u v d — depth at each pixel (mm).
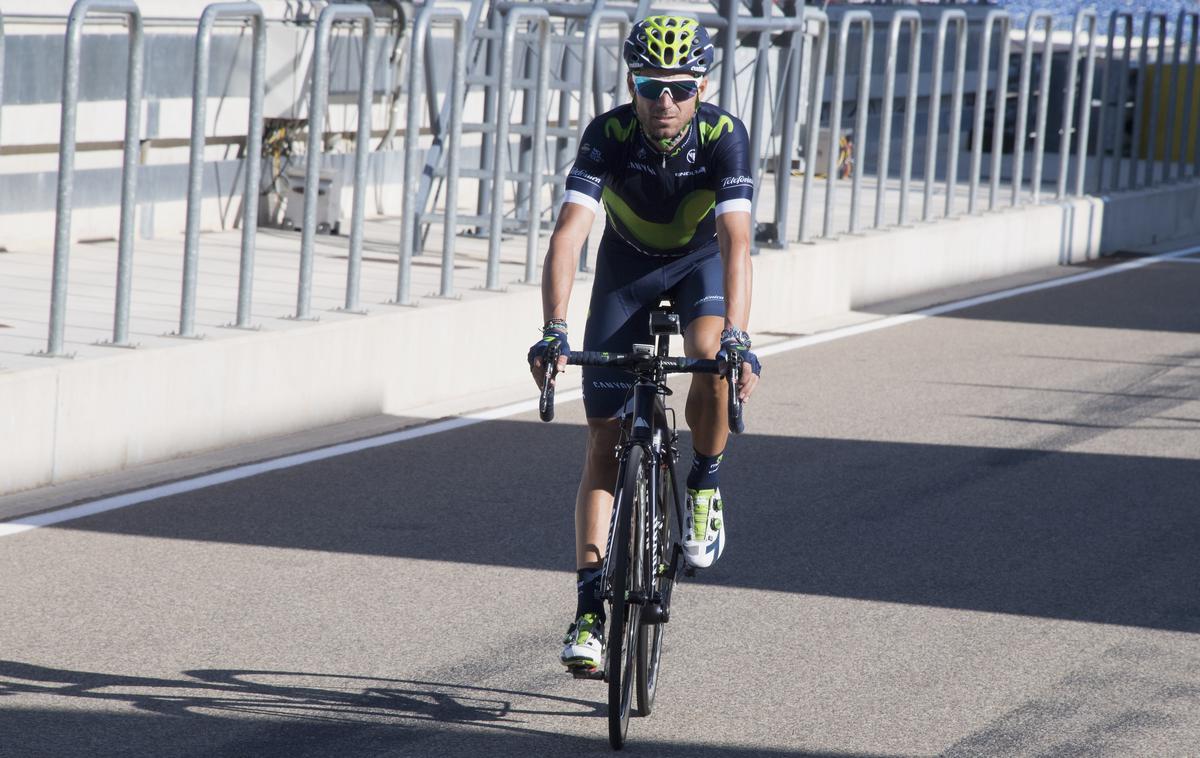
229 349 15078
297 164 27391
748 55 32156
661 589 9195
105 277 19906
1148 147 38719
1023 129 32938
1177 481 15195
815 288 25234
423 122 30688
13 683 9086
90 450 13727
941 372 20734
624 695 8328
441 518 13109
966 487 14734
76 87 13664
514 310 19281
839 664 9930
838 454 15961
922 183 40500
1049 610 11133
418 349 17656
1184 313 26516
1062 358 22016
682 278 9477
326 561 11797
